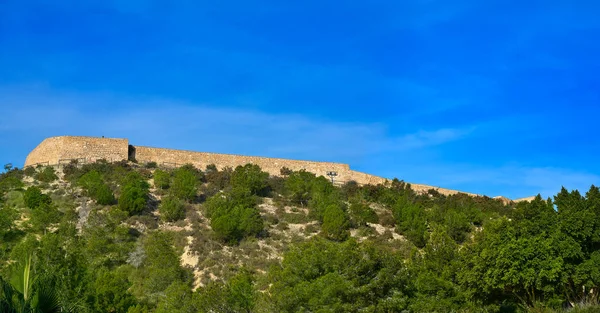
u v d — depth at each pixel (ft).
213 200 206.49
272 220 206.69
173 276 156.35
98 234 175.01
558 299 110.22
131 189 203.21
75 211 197.57
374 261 113.91
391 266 114.01
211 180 240.32
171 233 190.29
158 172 230.89
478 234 138.41
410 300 113.70
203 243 181.16
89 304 95.04
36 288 62.03
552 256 113.39
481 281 117.70
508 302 123.65
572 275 113.39
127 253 173.88
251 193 231.09
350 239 118.93
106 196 204.85
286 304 106.42
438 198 261.44
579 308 102.37
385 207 239.91
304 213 217.97
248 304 116.98
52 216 183.21
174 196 214.90
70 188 218.38
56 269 97.71
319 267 113.60
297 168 278.67
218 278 160.76
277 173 274.57
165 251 171.32
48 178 226.38
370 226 211.20
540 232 120.88
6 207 186.09
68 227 178.29
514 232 121.08
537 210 128.77
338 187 257.96
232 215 190.90
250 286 132.46
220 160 270.26
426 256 137.28
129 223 191.93
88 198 209.77
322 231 197.16
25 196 200.44
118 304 127.03
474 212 228.22
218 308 115.24
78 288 102.53
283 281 113.09
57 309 63.52
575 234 116.78
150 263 167.94
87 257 163.63
